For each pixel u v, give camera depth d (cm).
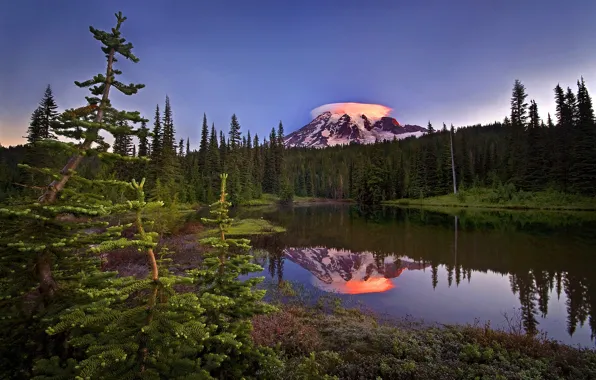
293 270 2070
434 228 3772
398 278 1862
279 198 10338
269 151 11488
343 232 3688
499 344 909
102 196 578
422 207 6981
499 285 1677
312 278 1877
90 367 373
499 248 2545
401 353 857
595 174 5225
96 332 471
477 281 1759
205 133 9056
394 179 9300
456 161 8212
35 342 488
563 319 1230
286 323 1061
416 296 1532
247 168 9412
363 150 16625
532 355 846
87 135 521
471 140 10575
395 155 11369
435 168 8150
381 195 9144
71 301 509
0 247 484
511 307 1369
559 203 5247
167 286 447
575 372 745
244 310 609
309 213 6375
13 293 486
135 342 411
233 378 568
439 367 773
